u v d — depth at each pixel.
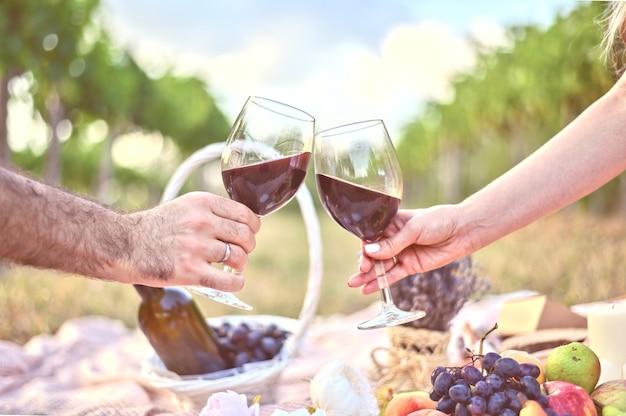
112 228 1.48
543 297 2.62
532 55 21.56
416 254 1.90
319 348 3.27
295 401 1.95
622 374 1.72
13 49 13.11
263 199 1.62
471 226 1.86
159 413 1.97
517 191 1.88
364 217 1.68
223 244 1.53
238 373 2.16
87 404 2.23
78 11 14.61
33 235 1.42
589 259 6.46
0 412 2.44
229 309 7.02
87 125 22.50
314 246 2.33
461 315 2.75
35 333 4.73
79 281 6.41
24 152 23.34
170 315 2.14
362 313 3.99
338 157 1.65
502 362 1.36
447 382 1.40
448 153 38.53
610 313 1.78
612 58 2.17
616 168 1.90
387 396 1.62
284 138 1.61
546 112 21.94
